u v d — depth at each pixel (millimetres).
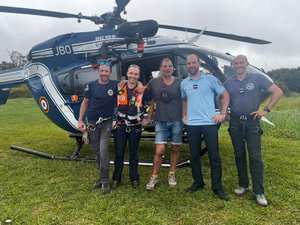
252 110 3355
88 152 5867
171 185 3898
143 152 5805
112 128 3779
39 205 3430
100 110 3635
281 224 2934
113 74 4691
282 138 7758
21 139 7543
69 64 5023
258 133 3361
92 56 4773
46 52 5090
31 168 4770
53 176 4383
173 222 3002
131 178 3867
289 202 3400
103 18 4934
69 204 3412
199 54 4672
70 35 4949
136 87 3684
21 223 3014
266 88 3324
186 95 3564
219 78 4676
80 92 4828
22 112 15172
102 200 3504
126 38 4141
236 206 3301
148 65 4902
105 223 3002
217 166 3504
